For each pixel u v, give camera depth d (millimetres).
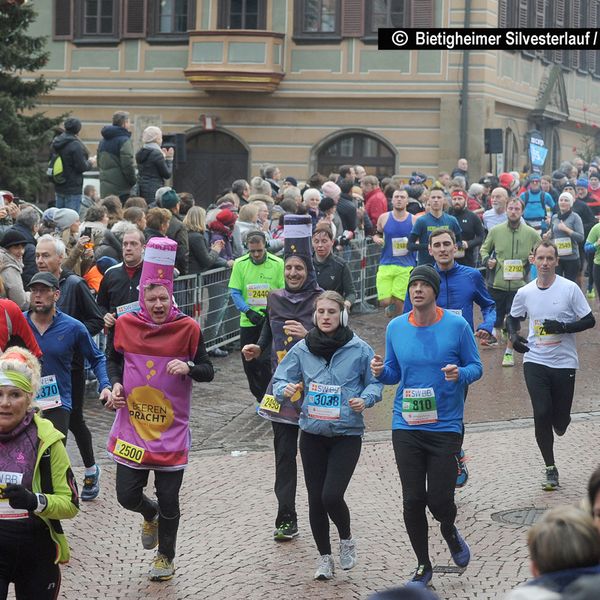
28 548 10523
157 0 56688
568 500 16719
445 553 14508
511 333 17656
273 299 16219
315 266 19375
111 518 16172
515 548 14586
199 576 13852
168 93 56812
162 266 13641
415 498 13141
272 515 16219
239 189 31031
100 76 57281
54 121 47938
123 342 13734
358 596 13078
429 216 25922
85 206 31250
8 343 14781
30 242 20406
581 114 72688
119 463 13750
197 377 13680
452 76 54844
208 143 57281
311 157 56094
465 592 13094
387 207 35562
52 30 57531
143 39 56812
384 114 55531
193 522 15938
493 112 56156
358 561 14242
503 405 23172
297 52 55906
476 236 29281
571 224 34750
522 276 27500
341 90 55625
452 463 13203
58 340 15195
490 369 26484
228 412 22453
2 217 21609
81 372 16609
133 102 57281
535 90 62594
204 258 26094
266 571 13961
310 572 13891
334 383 13617
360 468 18609
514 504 16562
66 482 10555
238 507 16594
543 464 18781
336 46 55625
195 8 55938
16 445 10508
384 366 13578
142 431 13641
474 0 54844
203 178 57438
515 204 27438
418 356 13297
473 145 54875
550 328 17328
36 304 15102
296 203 28797
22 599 10672
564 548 5980
